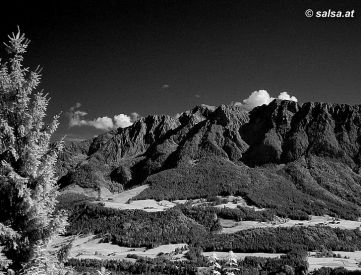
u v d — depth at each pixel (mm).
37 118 21844
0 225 19672
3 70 21438
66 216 21531
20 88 21469
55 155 21750
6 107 21531
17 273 20156
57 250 21469
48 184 21438
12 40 21453
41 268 20562
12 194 20391
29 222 20859
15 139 21203
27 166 21031
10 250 20484
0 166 20609
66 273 21422
